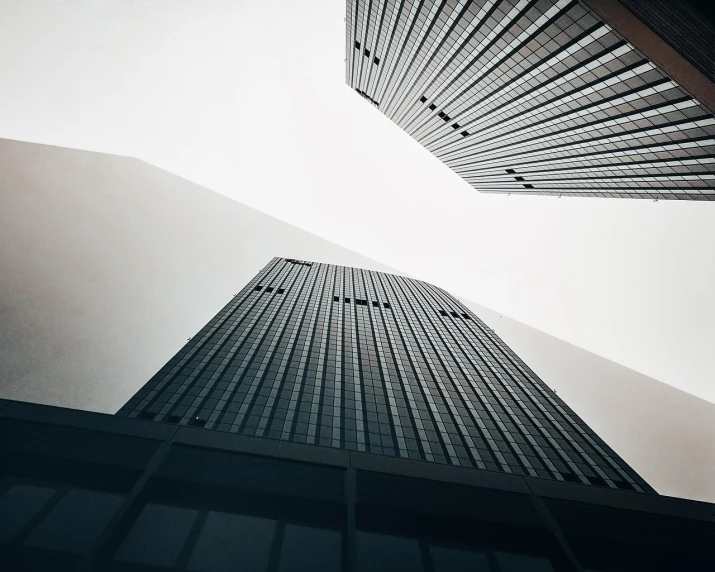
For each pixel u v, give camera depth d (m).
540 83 51.53
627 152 53.78
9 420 26.97
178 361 69.62
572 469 54.03
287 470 27.59
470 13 49.25
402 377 75.81
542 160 72.56
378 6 66.75
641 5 27.64
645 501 30.09
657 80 36.53
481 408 68.44
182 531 23.50
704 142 42.56
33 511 22.66
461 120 79.06
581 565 24.66
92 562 20.61
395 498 27.02
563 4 36.25
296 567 22.80
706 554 26.38
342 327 94.31
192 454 27.42
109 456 26.23
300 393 64.56
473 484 29.27
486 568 24.30
